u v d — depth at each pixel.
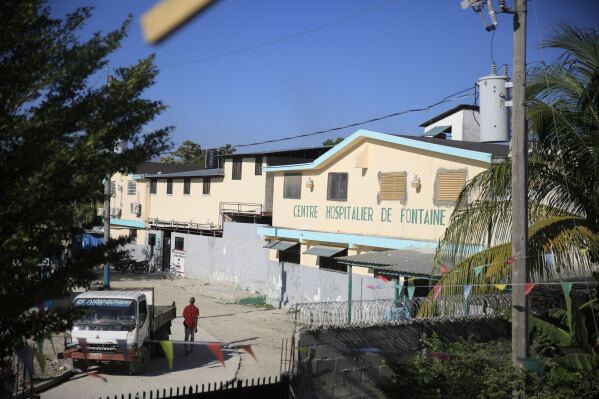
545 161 9.46
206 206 36.53
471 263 8.98
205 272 32.94
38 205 4.58
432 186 18.47
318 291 22.27
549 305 10.82
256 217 32.28
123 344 13.41
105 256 5.43
